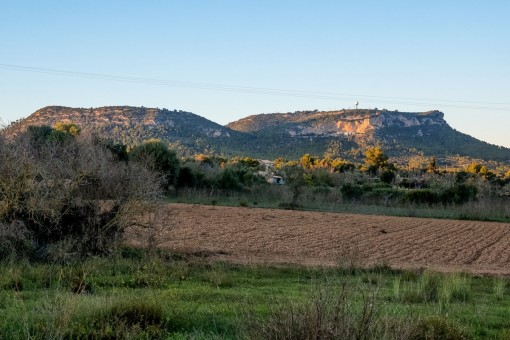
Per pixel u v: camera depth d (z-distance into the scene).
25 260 15.65
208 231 28.03
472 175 86.19
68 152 18.36
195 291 13.04
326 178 71.31
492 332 10.48
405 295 13.59
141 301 9.91
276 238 26.72
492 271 20.83
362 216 42.06
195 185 54.53
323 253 22.69
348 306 7.42
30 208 17.08
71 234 17.72
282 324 7.24
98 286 13.23
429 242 28.45
